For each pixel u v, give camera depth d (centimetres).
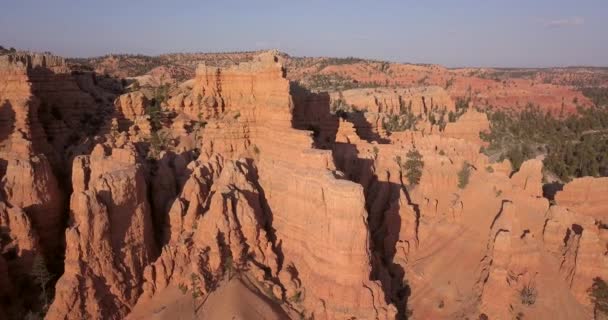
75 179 5153
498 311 4491
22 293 4628
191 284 4419
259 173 5647
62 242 5222
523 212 5275
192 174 5341
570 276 4628
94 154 5541
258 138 6022
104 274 4322
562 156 12494
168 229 5078
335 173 4766
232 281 4453
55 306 4106
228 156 5912
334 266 4309
